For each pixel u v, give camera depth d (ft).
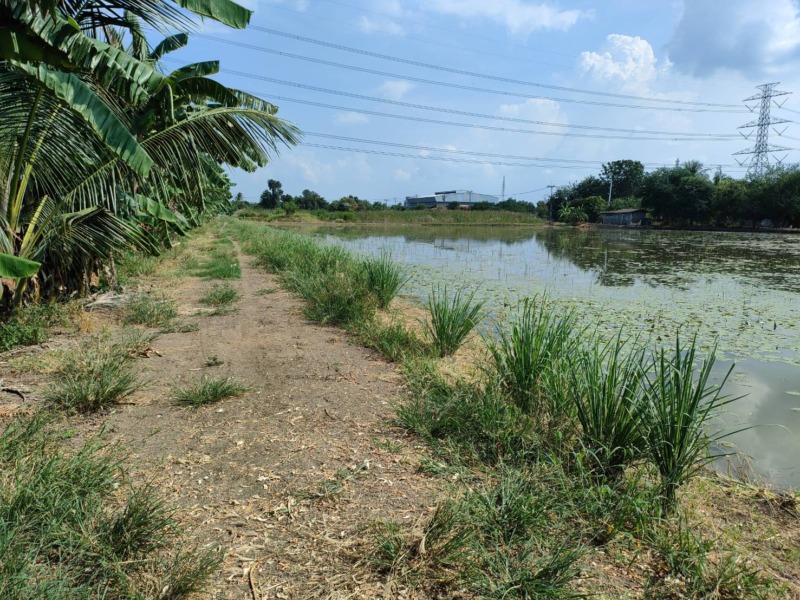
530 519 7.62
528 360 12.19
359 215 200.34
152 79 14.93
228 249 57.41
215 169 31.30
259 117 21.63
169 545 7.20
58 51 12.78
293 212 199.72
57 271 22.80
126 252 36.70
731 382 16.40
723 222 149.28
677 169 158.51
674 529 7.99
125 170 20.95
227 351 17.51
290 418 11.85
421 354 16.63
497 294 33.37
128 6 15.20
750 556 7.48
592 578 6.91
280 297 28.78
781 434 12.75
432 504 8.41
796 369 17.65
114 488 8.27
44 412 11.29
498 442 10.26
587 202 202.59
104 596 5.94
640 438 9.45
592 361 11.14
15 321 18.06
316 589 6.51
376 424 11.56
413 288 35.99
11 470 8.16
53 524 6.73
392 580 6.63
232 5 14.40
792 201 125.39
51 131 18.29
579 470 8.94
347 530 7.70
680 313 26.68
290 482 9.05
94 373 13.09
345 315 22.44
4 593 5.54
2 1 11.80
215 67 21.90
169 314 22.39
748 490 9.77
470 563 6.82
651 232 136.05
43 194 20.99
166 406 12.40
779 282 38.75
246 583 6.59
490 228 172.76
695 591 6.60
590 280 40.50
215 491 8.71
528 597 6.38
